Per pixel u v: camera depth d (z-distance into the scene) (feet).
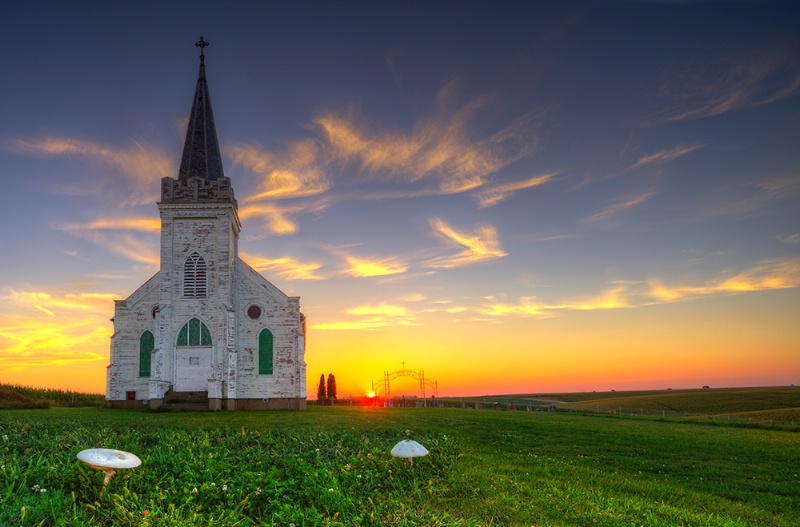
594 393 645.10
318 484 47.21
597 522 43.47
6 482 42.80
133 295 163.63
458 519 42.91
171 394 151.84
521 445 86.07
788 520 49.85
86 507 39.81
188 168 167.12
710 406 297.12
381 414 132.05
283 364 162.30
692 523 45.57
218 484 45.80
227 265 159.53
